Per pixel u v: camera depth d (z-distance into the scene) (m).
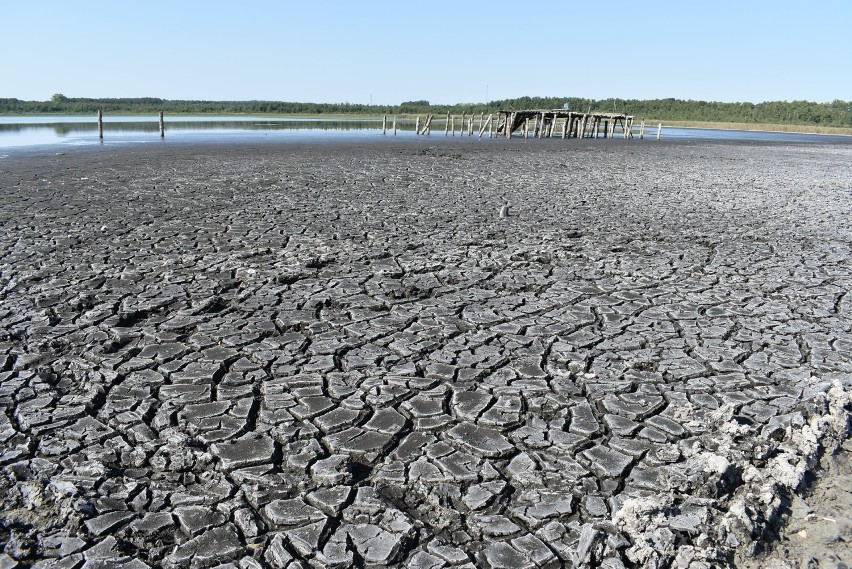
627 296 6.03
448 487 3.04
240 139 30.48
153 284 5.93
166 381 4.06
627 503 2.78
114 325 4.93
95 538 2.63
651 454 3.33
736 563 2.45
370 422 3.62
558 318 5.38
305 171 15.72
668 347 4.80
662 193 13.41
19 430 3.43
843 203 12.55
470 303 5.72
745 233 9.10
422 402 3.86
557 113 42.81
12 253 6.90
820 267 7.22
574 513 2.87
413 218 9.52
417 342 4.79
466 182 14.30
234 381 4.07
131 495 2.92
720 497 2.87
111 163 16.75
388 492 3.02
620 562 2.49
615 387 4.11
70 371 4.15
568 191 13.23
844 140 56.03
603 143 36.12
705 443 3.38
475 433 3.53
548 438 3.49
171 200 10.66
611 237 8.60
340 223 8.98
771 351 4.77
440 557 2.58
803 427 3.38
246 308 5.39
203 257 6.92
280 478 3.08
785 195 13.69
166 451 3.26
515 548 2.64
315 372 4.24
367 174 15.41
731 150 32.19
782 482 2.92
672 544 2.52
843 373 4.39
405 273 6.57
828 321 5.44
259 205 10.35
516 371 4.32
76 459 3.17
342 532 2.70
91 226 8.38
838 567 2.37
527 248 7.75
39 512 2.77
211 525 2.74
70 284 5.85
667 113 94.25
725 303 5.87
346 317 5.28
